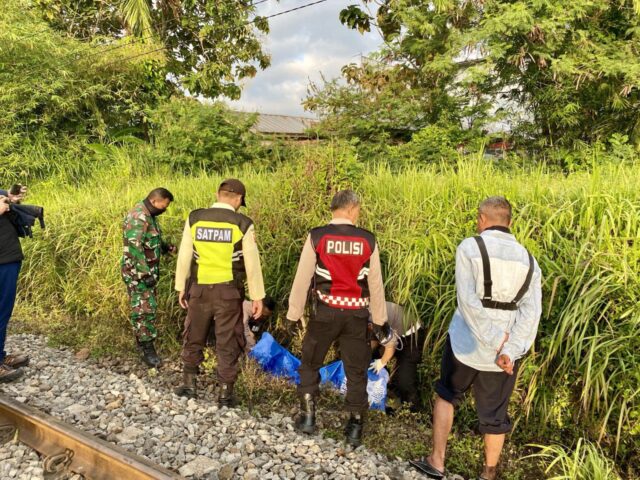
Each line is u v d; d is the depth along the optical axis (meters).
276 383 4.16
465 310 2.67
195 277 3.78
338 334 3.27
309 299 3.42
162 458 2.97
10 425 3.32
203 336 3.91
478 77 9.35
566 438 3.39
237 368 3.85
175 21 16.30
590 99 9.66
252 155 11.43
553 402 3.33
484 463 3.15
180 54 16.84
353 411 3.31
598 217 3.63
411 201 4.54
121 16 15.24
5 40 12.05
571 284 3.36
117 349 5.05
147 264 4.68
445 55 9.77
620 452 3.12
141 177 10.75
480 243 2.71
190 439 3.20
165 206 4.71
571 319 3.18
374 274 3.21
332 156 5.02
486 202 2.87
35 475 2.85
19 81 12.21
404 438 3.49
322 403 3.97
